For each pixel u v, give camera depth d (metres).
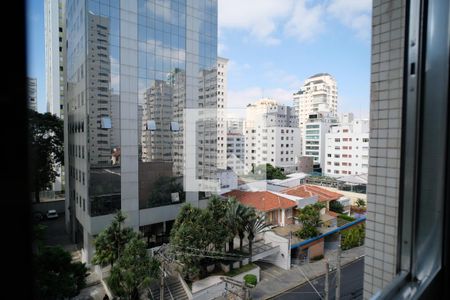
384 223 2.14
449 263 1.81
